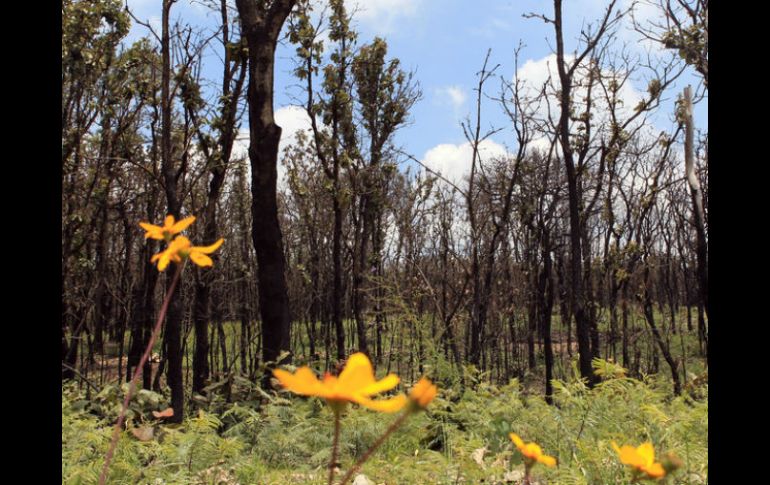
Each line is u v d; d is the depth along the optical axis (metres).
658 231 18.20
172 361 7.89
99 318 16.48
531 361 16.41
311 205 17.94
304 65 12.34
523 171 13.73
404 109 15.62
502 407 4.30
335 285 12.67
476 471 3.06
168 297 1.01
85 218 12.58
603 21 10.72
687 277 17.84
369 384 0.66
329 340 16.06
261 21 8.09
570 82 10.88
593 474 3.16
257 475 3.61
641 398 4.33
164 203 13.79
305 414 4.66
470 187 11.30
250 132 8.03
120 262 16.70
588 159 12.79
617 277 14.33
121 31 11.31
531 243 15.11
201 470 3.68
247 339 16.52
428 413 4.38
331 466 0.67
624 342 15.12
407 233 15.98
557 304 18.55
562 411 4.16
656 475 0.88
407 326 6.47
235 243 16.05
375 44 15.20
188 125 10.59
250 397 6.01
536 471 3.13
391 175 16.48
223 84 10.76
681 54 8.54
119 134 12.32
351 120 13.67
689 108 6.61
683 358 14.45
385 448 4.13
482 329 10.94
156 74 12.12
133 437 4.24
